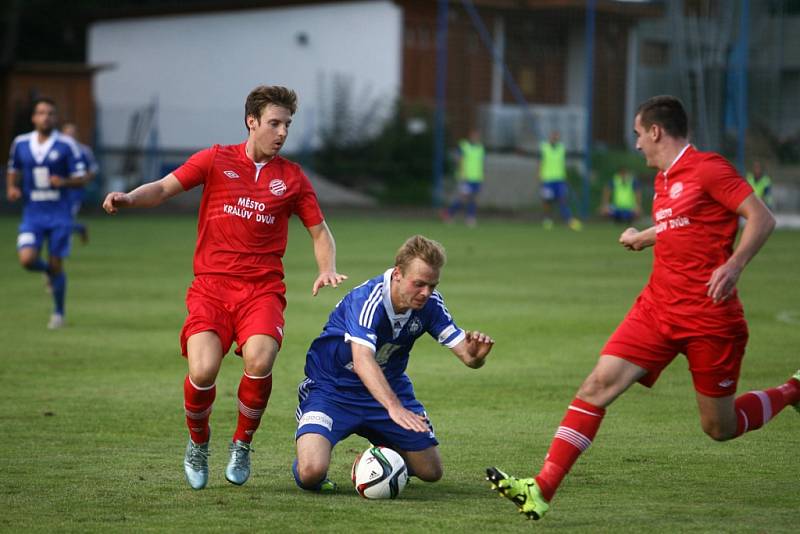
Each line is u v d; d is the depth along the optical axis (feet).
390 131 355.15
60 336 107.34
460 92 371.15
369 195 354.54
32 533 45.57
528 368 91.61
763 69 355.15
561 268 180.24
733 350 48.85
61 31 460.96
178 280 157.38
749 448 63.46
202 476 53.88
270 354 53.62
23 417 71.41
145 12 418.31
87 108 343.87
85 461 59.52
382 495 51.83
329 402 54.39
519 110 370.73
